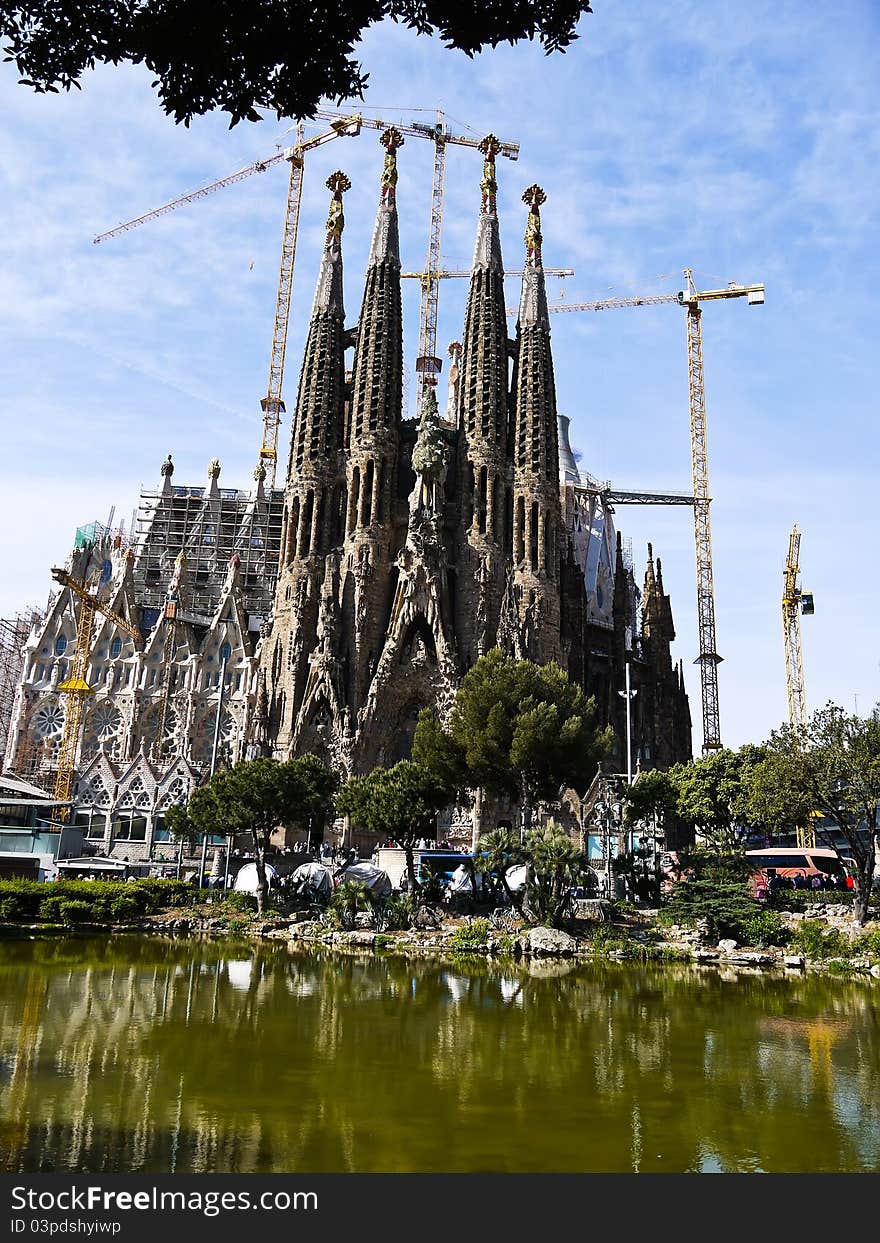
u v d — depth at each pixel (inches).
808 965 2075.5
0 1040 1117.1
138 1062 1031.0
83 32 566.3
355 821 2876.5
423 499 4640.8
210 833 3095.5
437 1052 1131.3
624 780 3617.1
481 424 4857.3
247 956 2014.0
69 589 5885.8
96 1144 761.0
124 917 2536.9
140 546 6604.3
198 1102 884.6
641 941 2306.8
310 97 613.3
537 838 2388.0
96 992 1472.7
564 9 585.3
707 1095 967.6
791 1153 785.6
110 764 4495.6
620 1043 1214.9
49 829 3467.0
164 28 562.9
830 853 3703.3
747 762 3410.4
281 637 4626.0
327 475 4859.7
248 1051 1102.4
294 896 2859.3
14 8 558.9
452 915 2714.1
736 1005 1540.4
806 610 6678.2
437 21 597.0
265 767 2935.5
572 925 2442.2
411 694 4389.8
